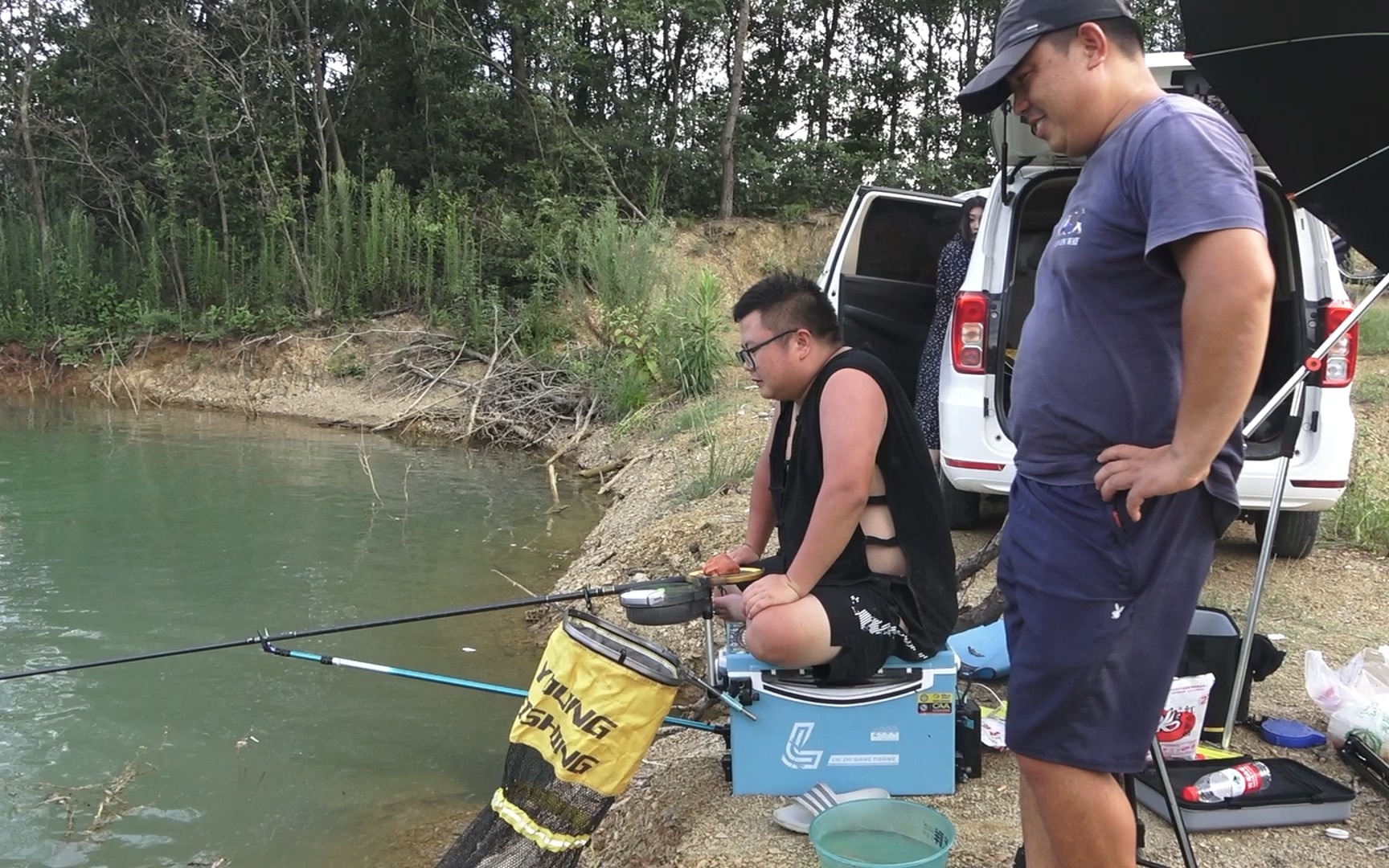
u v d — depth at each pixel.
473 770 4.18
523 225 16.25
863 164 20.64
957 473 4.82
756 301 3.03
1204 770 2.93
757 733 2.98
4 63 19.27
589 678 2.69
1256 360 1.71
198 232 16.83
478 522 8.12
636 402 11.45
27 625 5.73
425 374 13.85
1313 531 5.05
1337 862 2.63
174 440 11.97
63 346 16.30
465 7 19.66
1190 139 1.77
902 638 2.96
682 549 5.96
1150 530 1.88
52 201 19.17
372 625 3.06
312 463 10.63
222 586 6.43
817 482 3.01
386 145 19.34
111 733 4.48
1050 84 1.95
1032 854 2.21
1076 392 1.92
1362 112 2.66
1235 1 2.59
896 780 2.98
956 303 4.83
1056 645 1.92
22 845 3.62
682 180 19.88
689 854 2.84
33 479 9.58
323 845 3.65
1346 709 3.19
